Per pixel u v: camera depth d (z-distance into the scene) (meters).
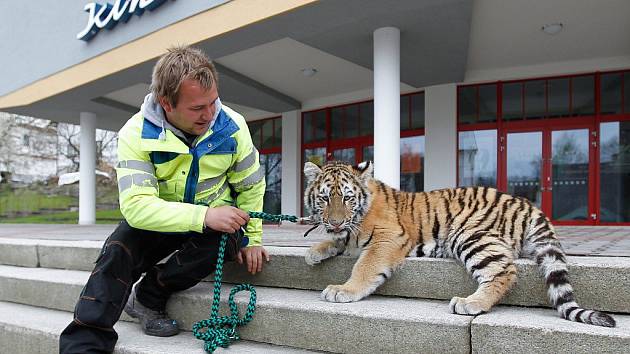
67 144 27.67
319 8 6.66
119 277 2.52
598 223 10.00
